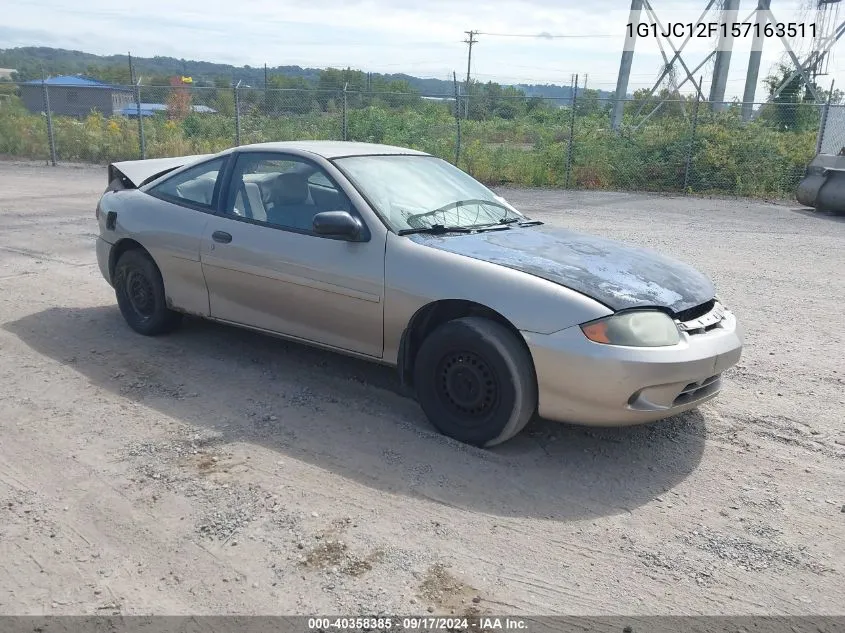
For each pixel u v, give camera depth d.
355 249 4.24
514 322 3.69
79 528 3.13
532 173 18.34
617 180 18.16
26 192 14.56
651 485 3.65
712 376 3.88
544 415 3.77
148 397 4.51
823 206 14.15
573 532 3.22
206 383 4.75
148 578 2.82
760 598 2.80
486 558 3.00
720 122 18.88
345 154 4.77
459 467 3.75
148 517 3.22
